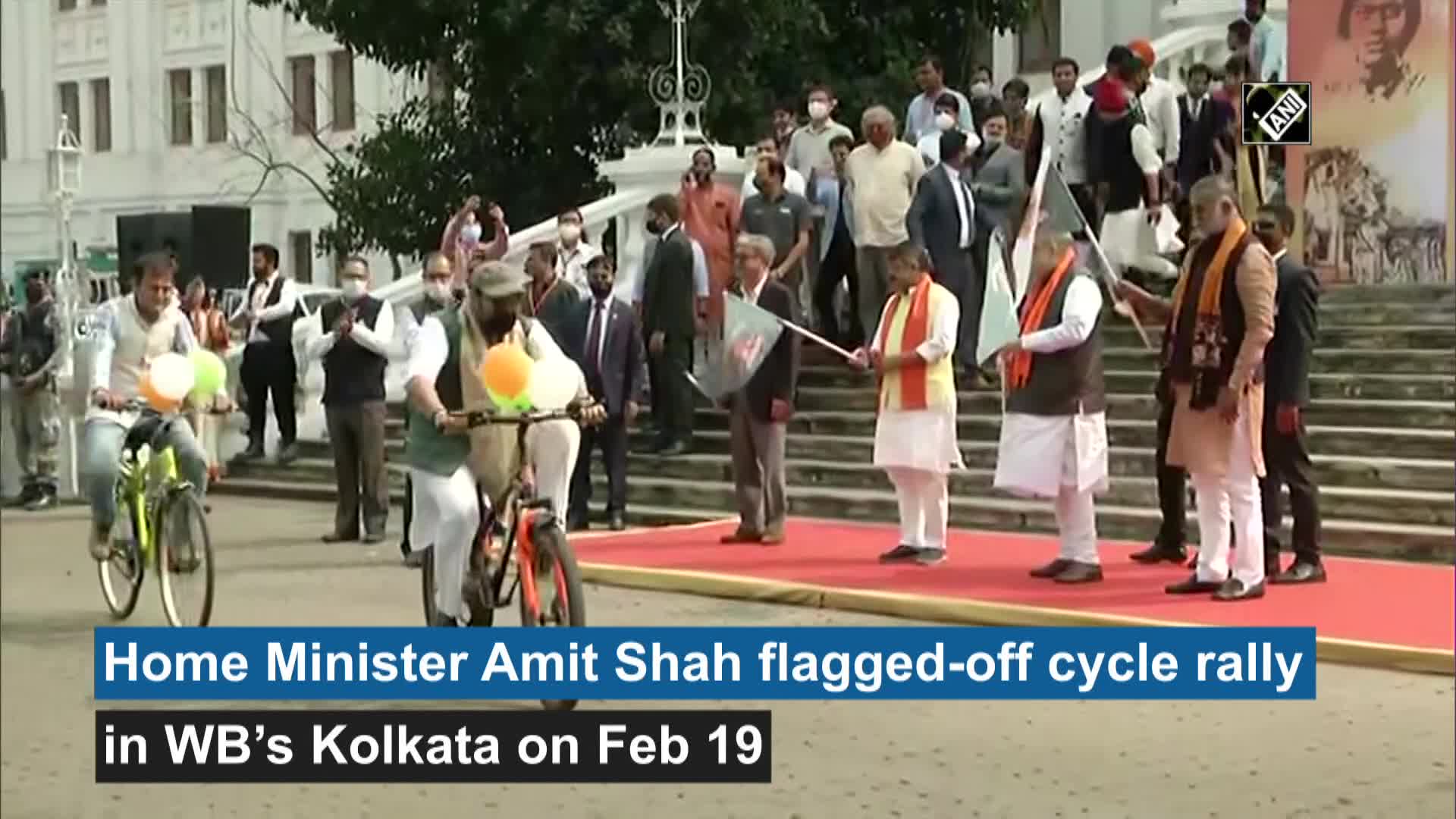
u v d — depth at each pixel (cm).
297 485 1744
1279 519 1049
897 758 728
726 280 1557
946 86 1728
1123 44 1451
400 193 1458
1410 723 773
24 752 750
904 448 1127
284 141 1366
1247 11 1373
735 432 1257
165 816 664
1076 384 1042
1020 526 1312
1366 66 1334
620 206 1722
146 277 1025
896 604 1020
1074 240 1195
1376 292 1392
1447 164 1326
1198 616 950
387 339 1393
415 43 1379
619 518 1393
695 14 1711
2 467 1833
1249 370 976
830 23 1792
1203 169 1402
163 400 999
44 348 1755
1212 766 710
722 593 1098
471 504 816
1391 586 1030
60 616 1077
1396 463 1219
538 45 1508
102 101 1333
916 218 1465
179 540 991
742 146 1789
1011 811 653
